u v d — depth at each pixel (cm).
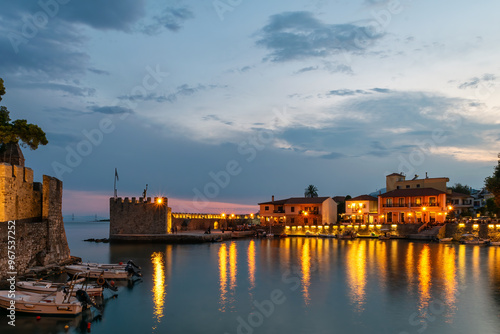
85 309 3022
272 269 4869
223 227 12181
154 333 2622
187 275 4475
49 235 4462
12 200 3816
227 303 3297
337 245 7956
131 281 4116
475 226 8319
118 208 9038
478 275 4359
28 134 4512
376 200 11138
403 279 4178
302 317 2936
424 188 10594
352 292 3631
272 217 12412
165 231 9019
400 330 2667
